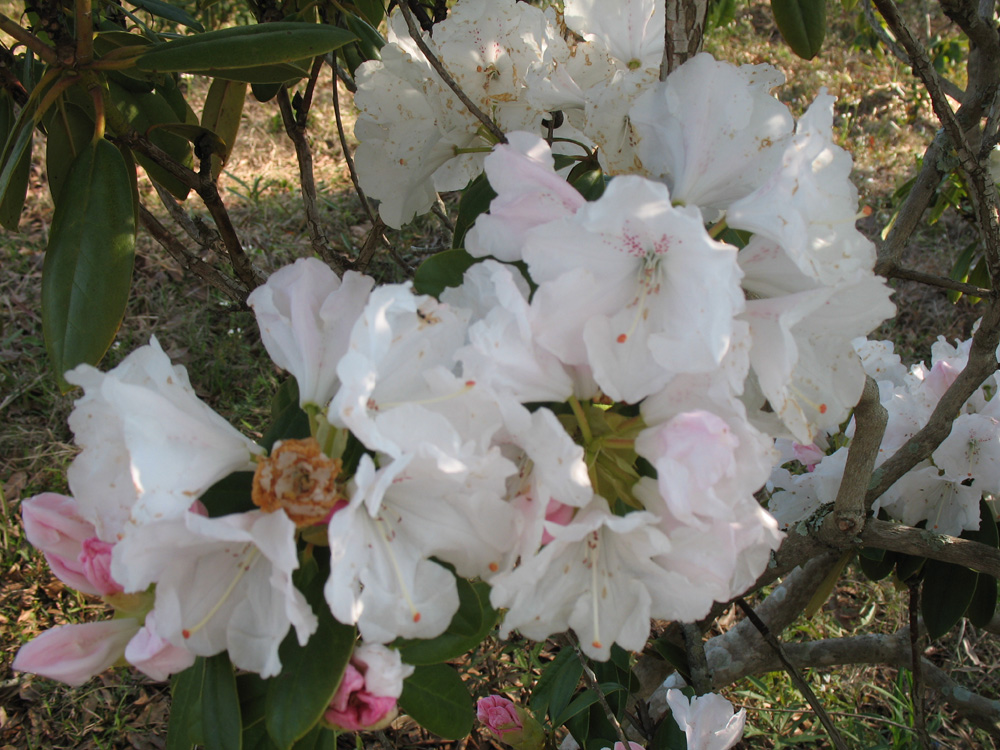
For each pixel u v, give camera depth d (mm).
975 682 1149
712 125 429
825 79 2367
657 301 399
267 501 376
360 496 364
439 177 623
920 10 2314
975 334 565
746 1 1500
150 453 377
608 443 409
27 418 1407
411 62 576
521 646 1050
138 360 395
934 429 599
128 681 1092
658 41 545
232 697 414
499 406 379
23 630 1120
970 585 690
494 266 385
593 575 409
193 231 735
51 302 510
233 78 587
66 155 595
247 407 1418
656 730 712
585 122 503
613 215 383
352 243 1671
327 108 2182
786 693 1087
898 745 1020
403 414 374
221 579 391
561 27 552
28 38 520
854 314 420
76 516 416
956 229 1944
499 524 390
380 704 395
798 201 383
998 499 698
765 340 402
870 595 1261
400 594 385
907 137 2203
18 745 1020
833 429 681
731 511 382
